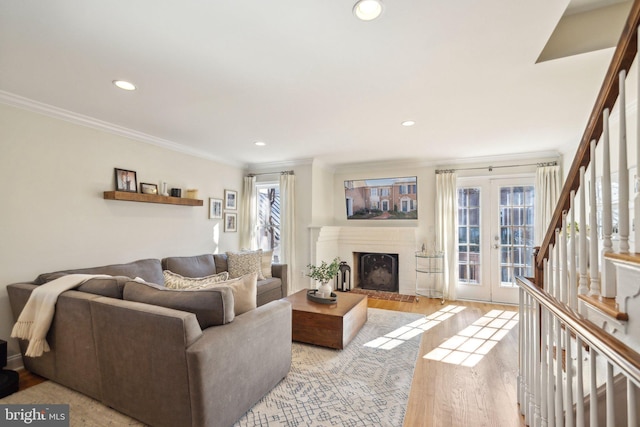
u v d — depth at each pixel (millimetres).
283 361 2340
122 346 1851
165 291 1966
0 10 1493
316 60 1986
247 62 2016
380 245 5438
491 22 1598
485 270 4855
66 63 2031
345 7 1487
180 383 1643
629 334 1191
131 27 1648
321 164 5418
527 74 2174
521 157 4582
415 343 3146
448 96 2553
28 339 2223
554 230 1911
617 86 1246
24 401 2082
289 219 5152
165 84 2338
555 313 1319
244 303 2156
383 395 2209
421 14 1537
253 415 1955
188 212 4348
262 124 3279
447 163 5062
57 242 2895
